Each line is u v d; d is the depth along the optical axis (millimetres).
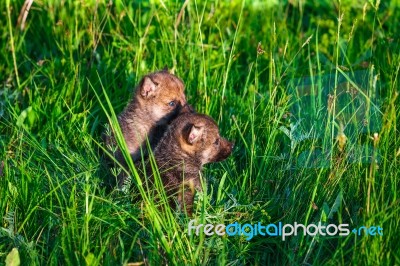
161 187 12945
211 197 13898
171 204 13703
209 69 17172
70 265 11844
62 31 19266
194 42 18641
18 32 18984
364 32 20125
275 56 18625
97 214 12922
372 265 11648
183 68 17859
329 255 12633
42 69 18312
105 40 19312
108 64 17844
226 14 20219
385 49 17922
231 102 16656
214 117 16312
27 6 18500
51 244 12844
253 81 18156
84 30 18906
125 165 15250
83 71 17766
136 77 17094
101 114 16641
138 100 15750
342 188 13359
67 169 14523
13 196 13359
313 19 20344
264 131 15445
